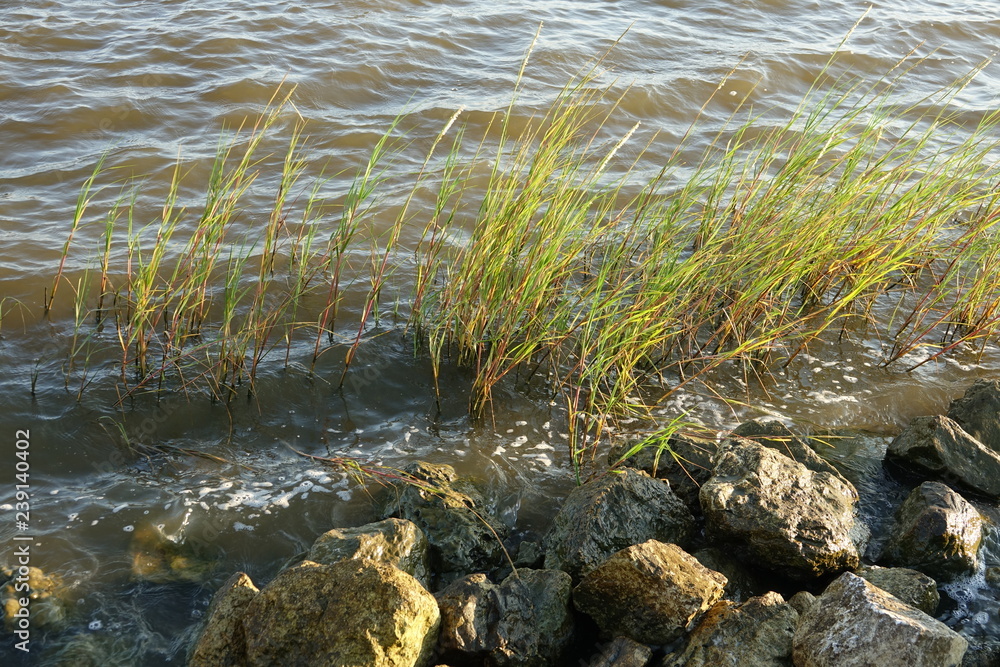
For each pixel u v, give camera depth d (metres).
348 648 2.54
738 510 3.02
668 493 3.17
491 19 7.29
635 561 2.76
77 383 3.63
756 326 4.03
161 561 3.01
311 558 2.82
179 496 3.22
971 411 3.65
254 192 4.86
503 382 3.83
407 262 4.45
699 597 2.75
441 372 3.87
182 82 5.84
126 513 3.14
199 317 3.96
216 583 2.96
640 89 6.28
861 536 3.13
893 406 3.85
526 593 2.83
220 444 3.47
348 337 4.00
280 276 4.26
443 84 6.23
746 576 3.02
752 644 2.69
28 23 6.31
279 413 3.62
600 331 3.84
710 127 6.05
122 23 6.51
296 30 6.67
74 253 4.29
